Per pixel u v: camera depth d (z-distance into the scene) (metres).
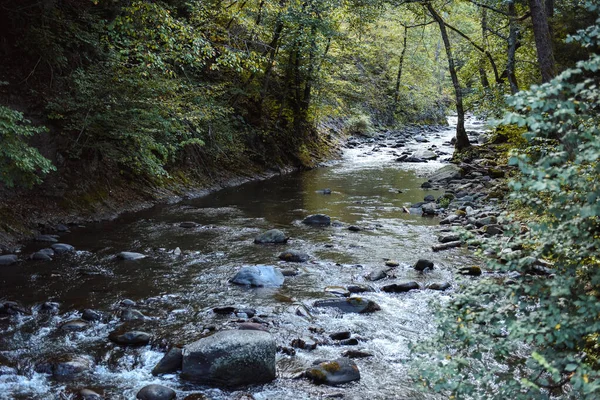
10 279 7.67
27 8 11.16
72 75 11.03
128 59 12.91
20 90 10.79
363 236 10.69
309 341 5.77
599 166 2.91
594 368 3.12
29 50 11.12
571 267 3.16
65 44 12.02
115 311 6.58
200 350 5.08
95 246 9.58
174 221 11.80
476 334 3.21
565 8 13.86
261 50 19.91
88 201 11.62
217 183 16.44
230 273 8.22
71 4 12.34
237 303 6.96
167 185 14.47
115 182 12.84
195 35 11.42
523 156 2.94
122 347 5.68
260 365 5.02
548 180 2.77
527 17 15.80
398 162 23.11
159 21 11.65
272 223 11.81
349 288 7.51
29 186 9.30
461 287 3.61
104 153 12.25
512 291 3.26
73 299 6.97
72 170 11.66
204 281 7.83
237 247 9.75
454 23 29.17
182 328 6.12
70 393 4.75
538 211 3.43
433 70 39.44
